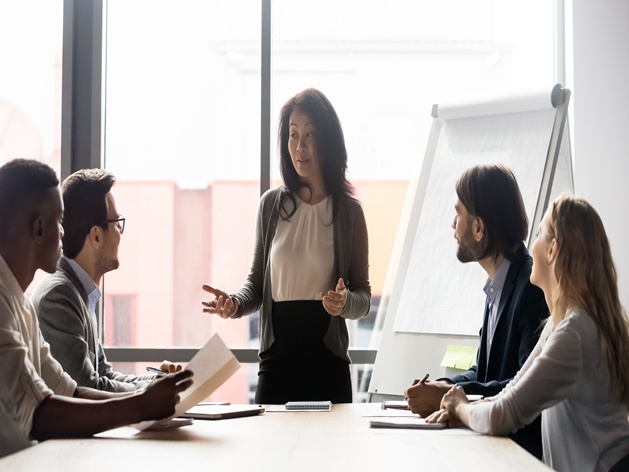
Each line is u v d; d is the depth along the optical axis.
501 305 2.36
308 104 2.81
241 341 3.81
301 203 2.83
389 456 1.44
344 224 2.81
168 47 3.86
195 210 3.84
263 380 2.74
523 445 2.21
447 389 2.02
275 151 3.83
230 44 3.85
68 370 2.26
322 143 2.80
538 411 1.74
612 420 1.83
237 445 1.56
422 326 3.30
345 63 3.85
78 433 1.67
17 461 1.37
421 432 1.75
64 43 3.76
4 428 1.63
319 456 1.44
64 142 3.76
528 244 3.12
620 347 1.85
